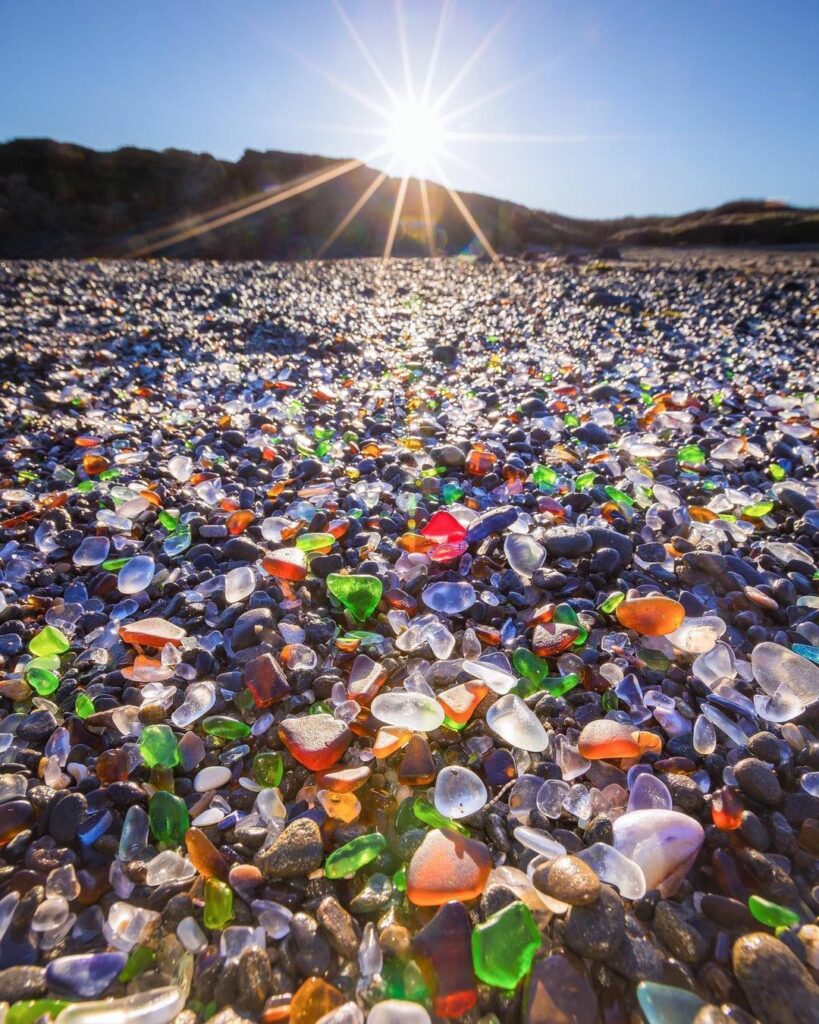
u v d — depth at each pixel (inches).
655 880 45.6
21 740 59.1
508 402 158.4
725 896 45.5
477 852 46.8
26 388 171.8
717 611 74.7
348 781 52.2
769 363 195.8
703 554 80.2
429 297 372.5
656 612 68.4
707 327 261.9
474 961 40.5
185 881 46.9
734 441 120.5
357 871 47.7
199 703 61.5
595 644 69.9
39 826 50.9
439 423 142.9
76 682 65.9
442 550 82.6
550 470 107.4
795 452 119.3
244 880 46.1
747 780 51.5
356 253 1017.5
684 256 756.0
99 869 48.3
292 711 61.4
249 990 39.9
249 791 54.2
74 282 377.4
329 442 129.6
